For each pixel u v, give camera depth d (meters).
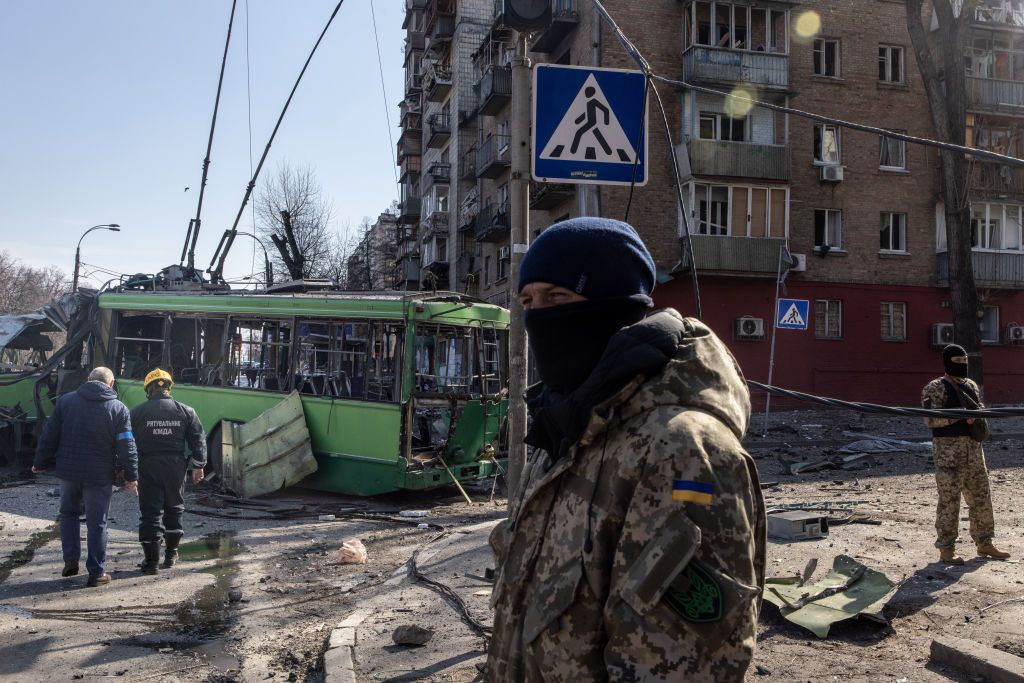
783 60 23.98
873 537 7.09
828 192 24.98
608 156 4.94
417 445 11.02
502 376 11.81
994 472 11.59
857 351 24.92
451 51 38.66
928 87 20.61
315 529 9.11
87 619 5.75
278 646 5.17
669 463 1.17
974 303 20.25
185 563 7.47
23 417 14.01
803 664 4.17
